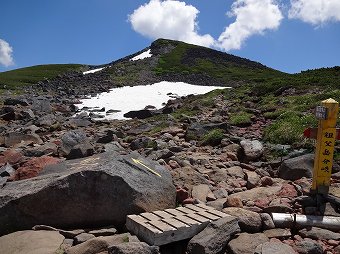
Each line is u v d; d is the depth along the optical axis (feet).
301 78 107.86
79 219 23.06
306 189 27.43
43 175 25.91
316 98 68.13
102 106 118.83
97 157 28.22
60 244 20.13
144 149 45.39
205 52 305.12
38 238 20.39
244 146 41.47
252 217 21.93
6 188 24.29
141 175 24.91
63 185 22.80
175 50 304.50
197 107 88.69
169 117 77.10
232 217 21.17
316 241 20.75
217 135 49.37
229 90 115.14
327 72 116.78
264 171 34.68
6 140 53.98
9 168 34.73
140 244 18.29
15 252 19.20
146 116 92.73
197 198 26.89
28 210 22.62
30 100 118.11
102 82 195.00
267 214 22.57
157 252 18.21
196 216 21.63
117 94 147.54
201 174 32.40
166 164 35.09
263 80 132.77
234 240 20.13
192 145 49.06
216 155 42.27
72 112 106.11
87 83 196.95
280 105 70.79
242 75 237.66
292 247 19.86
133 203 23.25
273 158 39.78
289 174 32.45
